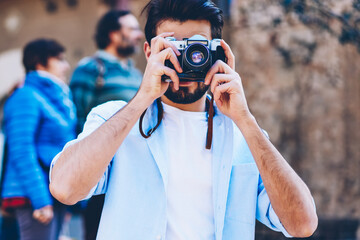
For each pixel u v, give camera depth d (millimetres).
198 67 1773
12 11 8117
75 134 3941
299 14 4145
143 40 6562
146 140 1830
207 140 1865
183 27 1851
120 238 1742
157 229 1740
